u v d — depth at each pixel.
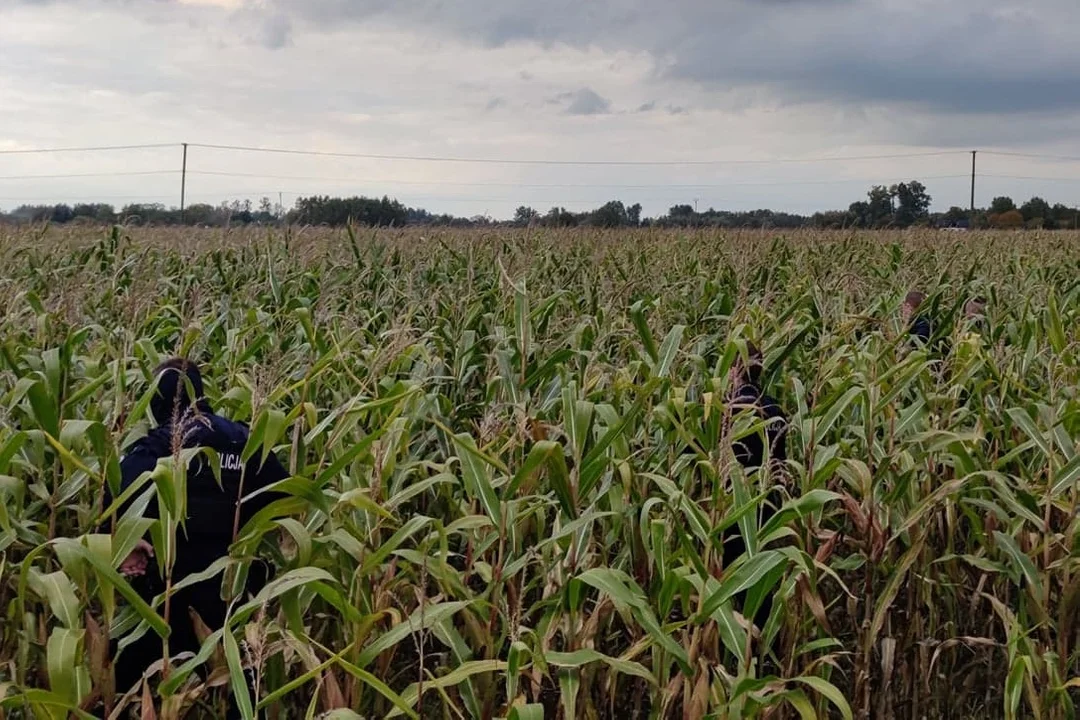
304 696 4.67
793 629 4.47
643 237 16.69
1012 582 5.54
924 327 8.73
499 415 4.89
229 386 6.02
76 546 3.41
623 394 5.59
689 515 4.12
